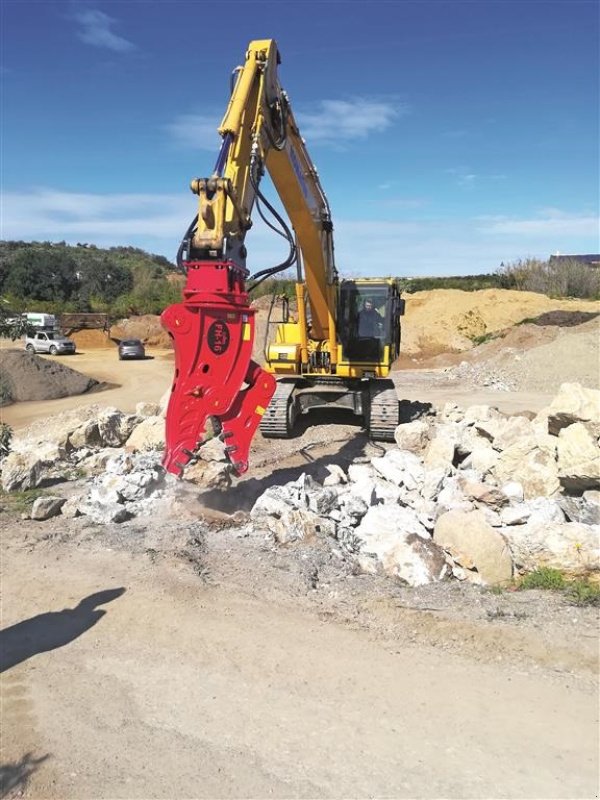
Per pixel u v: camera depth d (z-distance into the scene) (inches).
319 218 436.8
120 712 160.7
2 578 239.0
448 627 189.6
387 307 504.7
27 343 1679.4
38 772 140.6
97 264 2635.3
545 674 167.9
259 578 227.9
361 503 285.7
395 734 147.8
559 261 1902.1
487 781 132.6
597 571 218.1
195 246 260.8
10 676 178.2
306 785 133.6
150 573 234.8
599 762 137.3
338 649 183.2
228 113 283.6
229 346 263.1
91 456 423.8
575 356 946.7
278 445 476.7
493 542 227.6
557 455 318.7
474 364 1148.5
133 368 1423.5
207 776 137.3
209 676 173.9
